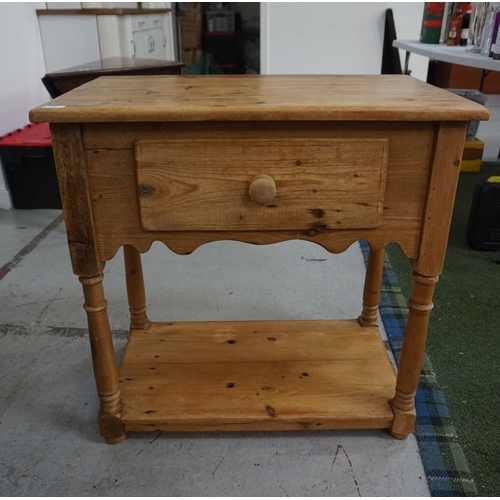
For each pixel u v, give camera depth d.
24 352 1.29
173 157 0.79
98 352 0.93
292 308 1.47
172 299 1.53
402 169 0.81
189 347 1.21
